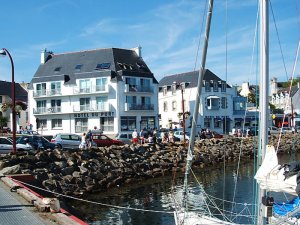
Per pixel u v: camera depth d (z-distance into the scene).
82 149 31.20
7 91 84.44
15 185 14.66
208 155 39.44
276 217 9.50
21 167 22.03
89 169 26.88
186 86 73.44
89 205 20.28
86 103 66.12
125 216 17.91
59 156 27.70
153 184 27.22
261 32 9.56
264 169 8.80
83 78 65.75
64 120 67.81
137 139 43.34
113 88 64.00
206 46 10.72
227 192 22.31
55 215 10.21
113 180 26.62
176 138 49.88
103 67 65.88
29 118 71.75
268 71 9.53
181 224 10.70
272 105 83.31
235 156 42.69
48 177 22.73
